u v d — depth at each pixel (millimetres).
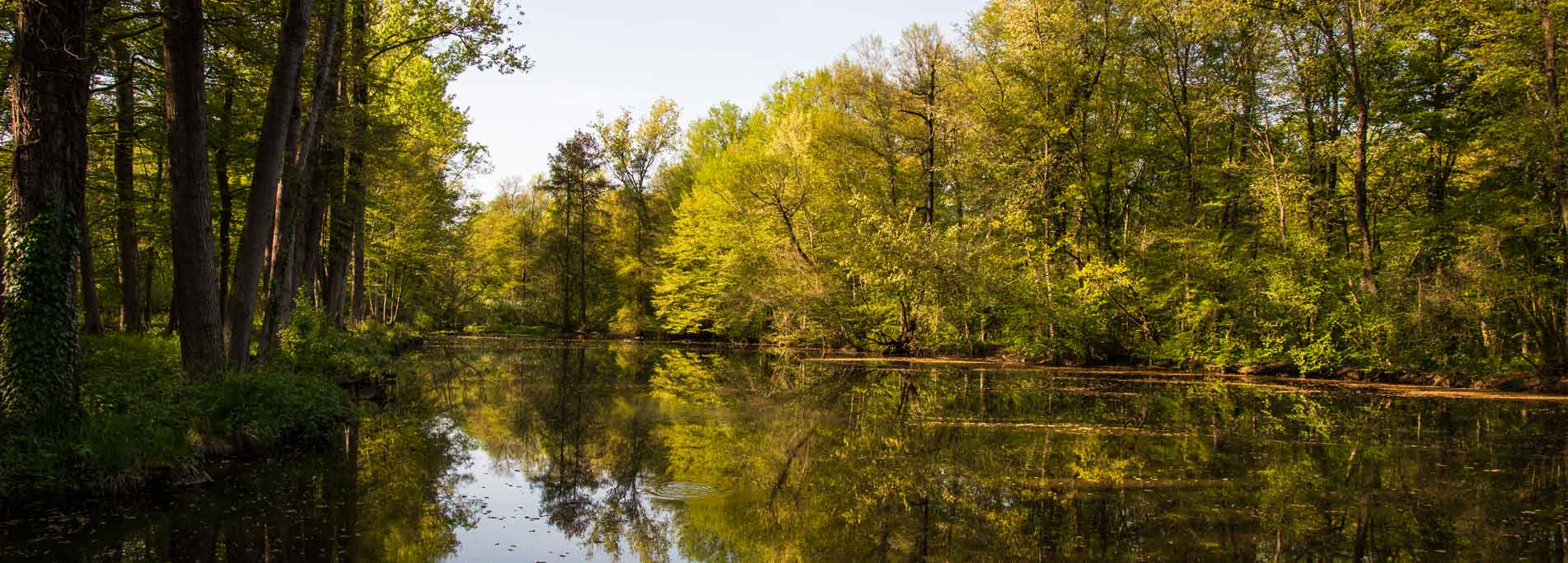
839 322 29531
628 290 45688
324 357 15266
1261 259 22344
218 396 9570
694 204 40781
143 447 7738
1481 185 21109
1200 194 26406
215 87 14125
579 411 14359
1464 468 9273
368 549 6180
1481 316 18062
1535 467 9344
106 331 16172
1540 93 18391
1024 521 7098
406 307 47219
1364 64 21438
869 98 29672
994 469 9281
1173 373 22031
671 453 10469
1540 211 18922
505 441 11281
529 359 28156
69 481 7121
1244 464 9492
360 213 22094
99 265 22453
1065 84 24797
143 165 18125
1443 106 22328
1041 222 26219
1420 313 18453
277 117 11172
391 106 23469
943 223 33031
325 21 14172
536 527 6984
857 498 8016
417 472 9125
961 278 25203
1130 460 9750
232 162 16438
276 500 7562
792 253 30359
